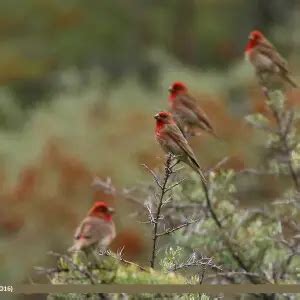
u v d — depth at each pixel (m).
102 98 24.30
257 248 9.99
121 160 21.02
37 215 20.48
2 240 20.34
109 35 34.56
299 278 9.77
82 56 33.91
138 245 18.48
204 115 11.96
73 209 20.42
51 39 34.28
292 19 30.61
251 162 20.55
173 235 10.05
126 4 35.41
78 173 20.62
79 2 34.91
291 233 10.50
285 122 10.59
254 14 35.03
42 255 20.17
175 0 36.59
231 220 10.39
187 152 9.92
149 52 32.16
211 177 10.55
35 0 34.72
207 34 35.62
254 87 23.66
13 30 34.53
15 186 20.77
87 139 21.70
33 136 22.11
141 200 11.54
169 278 7.59
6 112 26.98
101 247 8.34
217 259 9.99
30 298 10.77
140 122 22.03
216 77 25.19
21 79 32.53
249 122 10.70
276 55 11.77
